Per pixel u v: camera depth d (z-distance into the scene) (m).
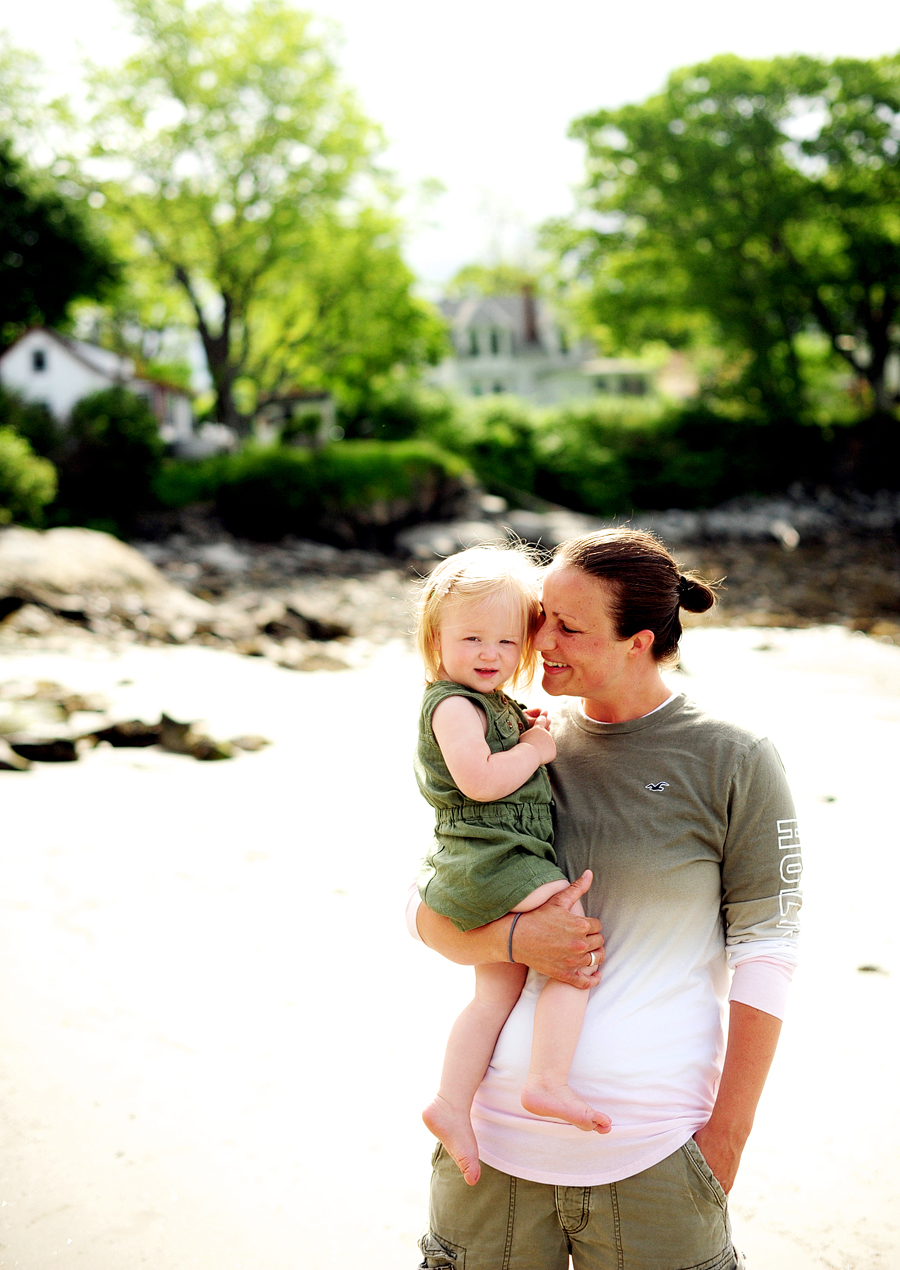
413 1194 2.97
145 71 33.34
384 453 28.27
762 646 12.59
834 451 40.00
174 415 44.06
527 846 2.04
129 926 4.78
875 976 4.21
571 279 42.19
